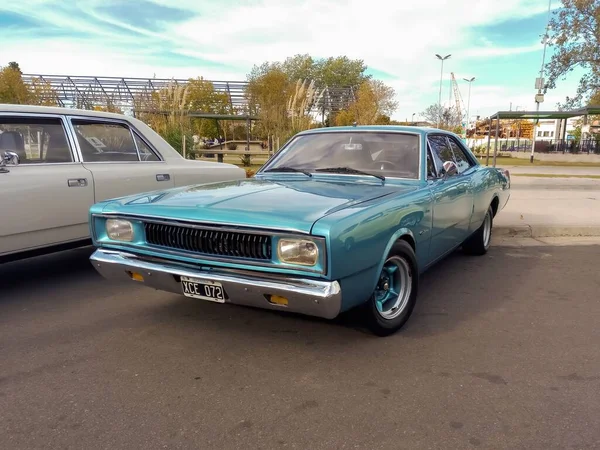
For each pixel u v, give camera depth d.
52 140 4.72
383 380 2.95
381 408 2.65
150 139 5.68
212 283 3.03
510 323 3.88
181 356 3.27
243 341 3.50
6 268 5.42
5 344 3.44
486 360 3.23
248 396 2.76
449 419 2.55
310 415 2.58
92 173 4.84
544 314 4.10
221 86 36.34
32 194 4.32
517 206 9.75
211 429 2.45
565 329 3.77
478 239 5.98
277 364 3.15
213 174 6.14
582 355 3.31
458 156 5.31
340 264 2.78
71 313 4.05
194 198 3.39
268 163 4.75
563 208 9.47
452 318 3.98
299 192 3.52
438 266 5.68
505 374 3.04
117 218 3.42
